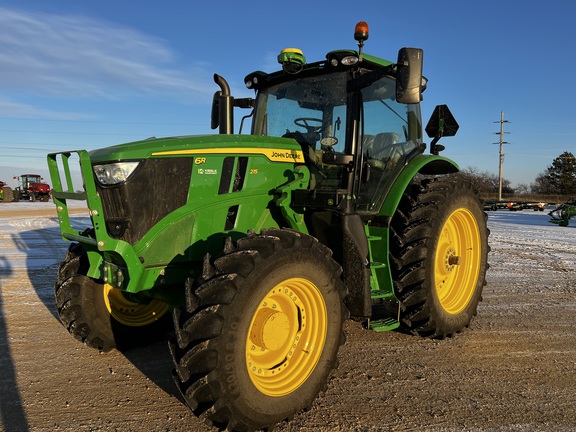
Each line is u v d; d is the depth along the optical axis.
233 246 2.89
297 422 2.89
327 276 3.06
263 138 3.72
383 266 4.06
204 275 2.70
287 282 2.87
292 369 2.97
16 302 5.51
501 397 3.22
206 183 3.37
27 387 3.30
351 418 2.93
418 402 3.15
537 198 59.50
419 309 4.20
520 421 2.90
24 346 4.10
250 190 3.57
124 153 3.04
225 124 4.45
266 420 2.72
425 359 3.92
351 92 3.87
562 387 3.39
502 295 6.14
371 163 4.16
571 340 4.40
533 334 4.57
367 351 4.09
